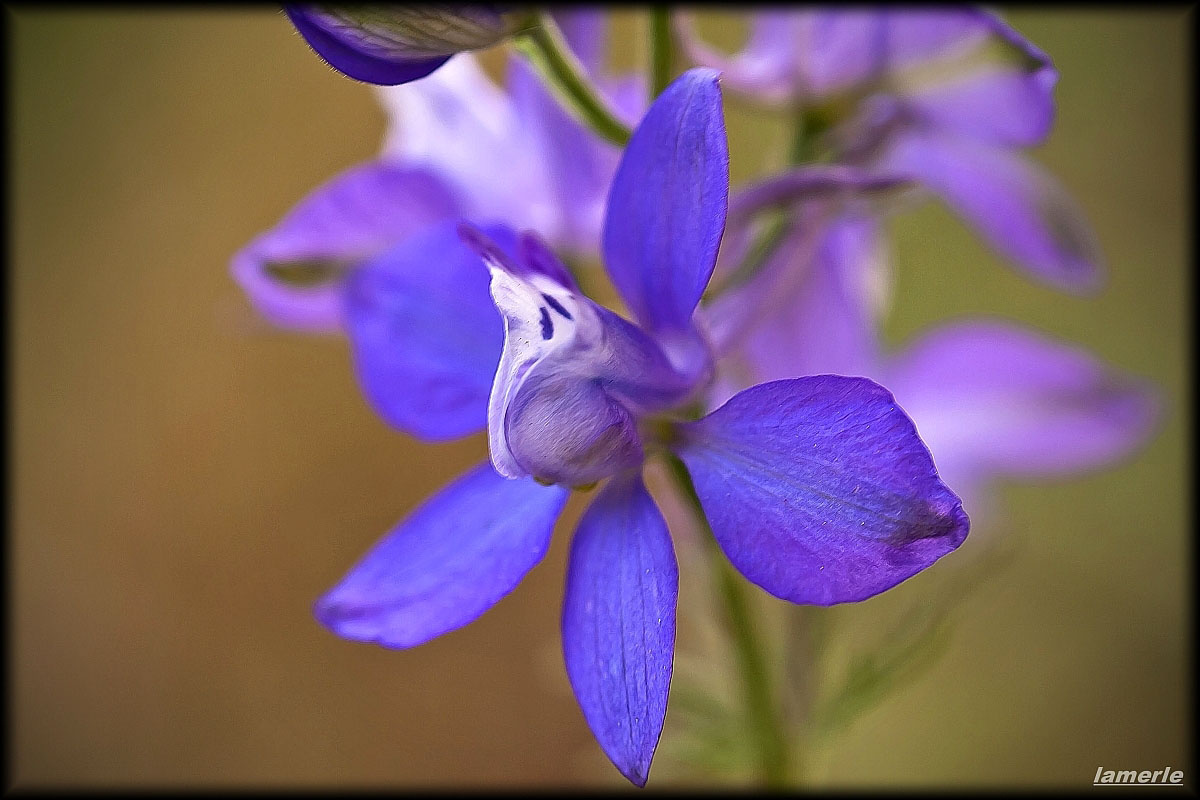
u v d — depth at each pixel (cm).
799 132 18
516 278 15
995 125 17
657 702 15
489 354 17
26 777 38
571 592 16
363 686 38
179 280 41
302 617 39
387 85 16
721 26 35
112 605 39
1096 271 18
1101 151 39
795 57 17
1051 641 36
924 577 22
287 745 39
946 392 19
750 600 19
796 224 17
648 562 15
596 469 16
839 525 15
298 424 40
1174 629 36
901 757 35
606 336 16
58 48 43
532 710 38
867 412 15
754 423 15
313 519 40
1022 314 37
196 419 40
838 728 19
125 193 41
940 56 17
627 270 16
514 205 18
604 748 15
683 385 16
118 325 41
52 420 40
